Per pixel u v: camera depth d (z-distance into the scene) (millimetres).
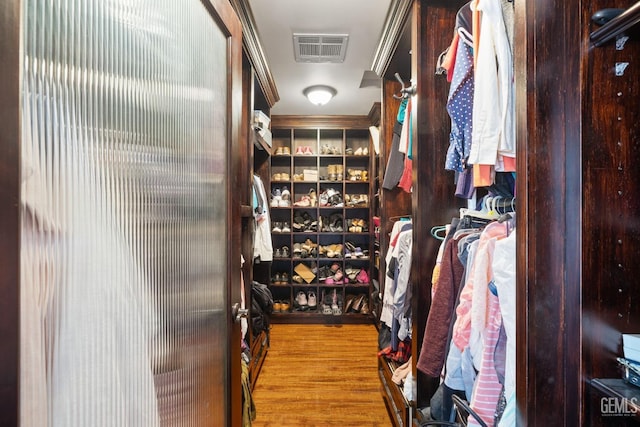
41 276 443
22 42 408
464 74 1077
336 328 3379
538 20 682
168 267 737
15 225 387
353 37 2008
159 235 704
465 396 1162
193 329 846
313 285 3574
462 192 1190
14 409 384
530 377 683
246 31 1676
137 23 638
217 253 988
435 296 1209
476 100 960
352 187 3906
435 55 1420
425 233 1428
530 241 687
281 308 3553
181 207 792
